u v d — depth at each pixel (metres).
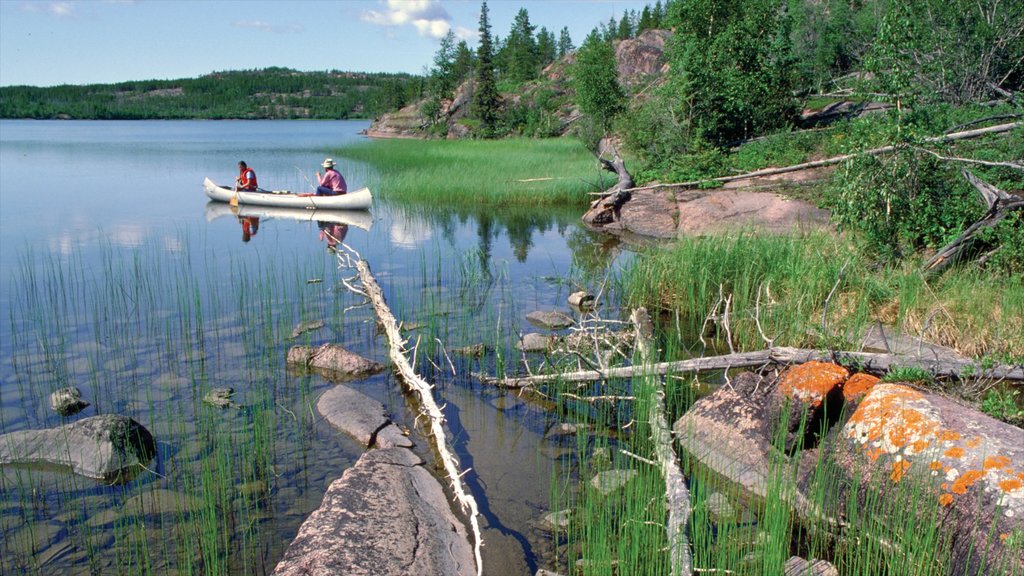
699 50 24.83
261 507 6.01
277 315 11.12
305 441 7.18
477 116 76.50
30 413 7.61
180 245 16.31
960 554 4.90
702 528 5.21
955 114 15.03
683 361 8.03
